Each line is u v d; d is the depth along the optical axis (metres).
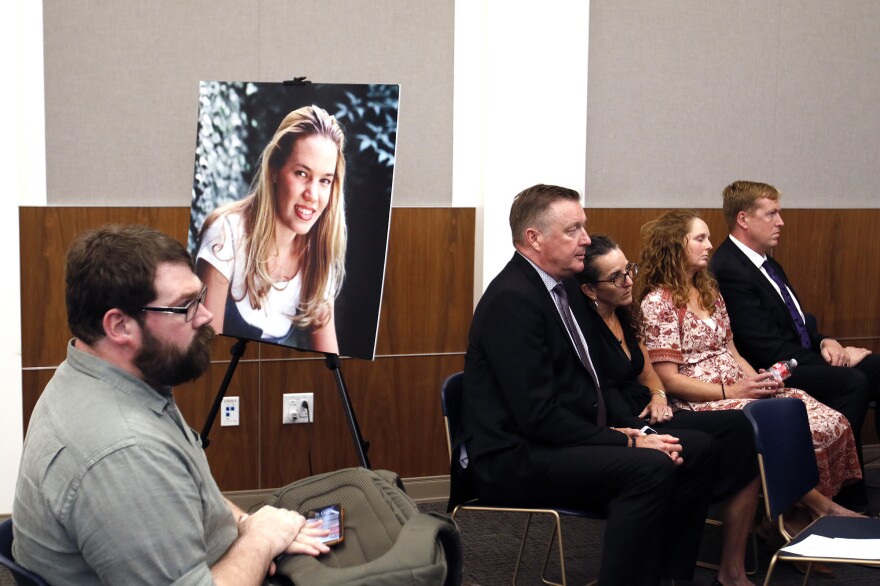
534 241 3.01
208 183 3.50
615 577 2.75
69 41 3.78
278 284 3.42
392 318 4.17
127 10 3.83
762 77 4.68
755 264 4.08
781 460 2.79
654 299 3.56
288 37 4.02
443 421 4.28
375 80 4.13
